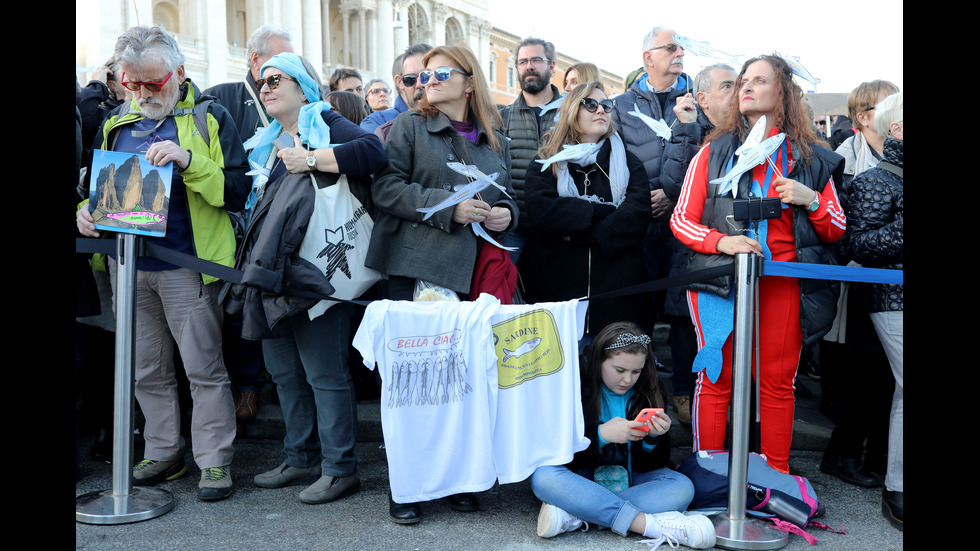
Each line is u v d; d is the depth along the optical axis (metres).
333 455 3.14
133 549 2.60
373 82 5.94
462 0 47.72
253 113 4.20
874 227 3.09
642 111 4.30
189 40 33.12
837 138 5.41
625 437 2.84
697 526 2.65
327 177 2.99
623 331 2.92
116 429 2.92
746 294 2.72
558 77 36.75
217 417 3.20
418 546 2.65
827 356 4.17
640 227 3.40
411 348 2.83
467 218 2.98
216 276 2.94
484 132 3.24
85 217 3.01
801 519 2.81
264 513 2.98
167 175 2.98
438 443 2.86
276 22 37.12
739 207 2.91
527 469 2.83
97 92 4.00
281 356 3.23
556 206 3.33
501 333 2.87
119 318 2.90
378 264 3.06
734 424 2.71
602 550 2.62
